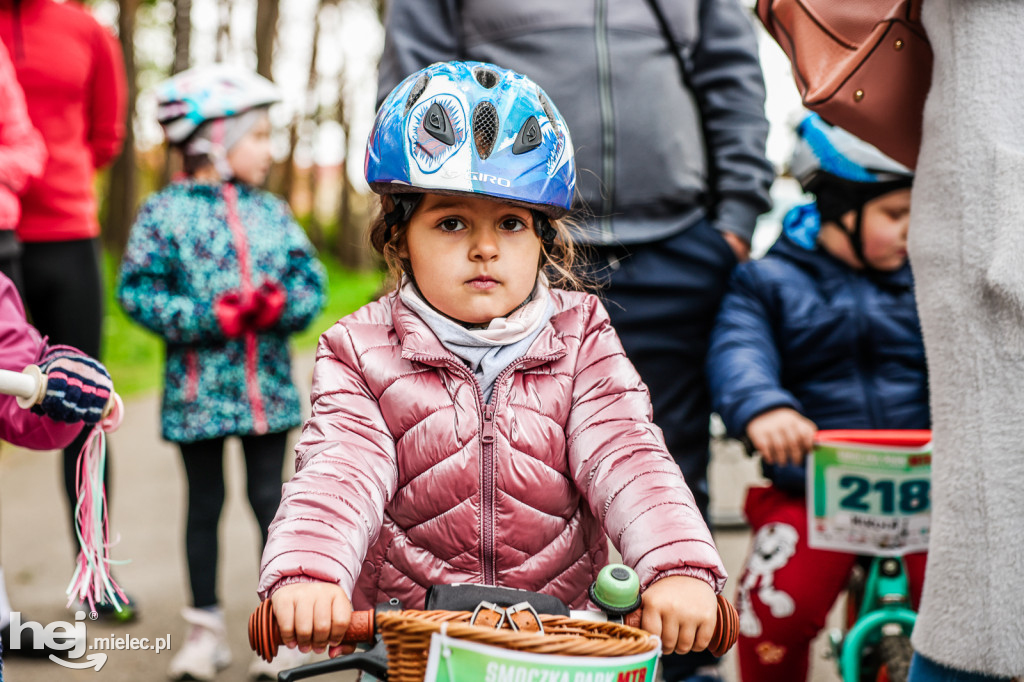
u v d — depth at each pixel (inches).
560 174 70.1
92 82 156.2
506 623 54.0
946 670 70.1
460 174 66.4
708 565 58.6
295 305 132.4
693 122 108.0
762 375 101.3
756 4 81.9
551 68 100.6
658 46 104.4
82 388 67.7
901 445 93.5
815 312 107.4
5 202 113.0
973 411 67.2
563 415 71.6
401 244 74.4
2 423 72.1
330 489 63.2
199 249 129.6
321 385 71.2
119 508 205.6
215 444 130.6
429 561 70.9
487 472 69.7
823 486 96.7
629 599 55.3
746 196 110.0
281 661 126.9
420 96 68.1
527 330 71.0
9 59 130.6
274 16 763.4
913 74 74.6
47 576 160.4
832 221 106.7
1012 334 65.4
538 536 70.7
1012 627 66.1
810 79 77.6
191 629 127.9
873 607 98.8
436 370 70.7
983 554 66.7
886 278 107.4
